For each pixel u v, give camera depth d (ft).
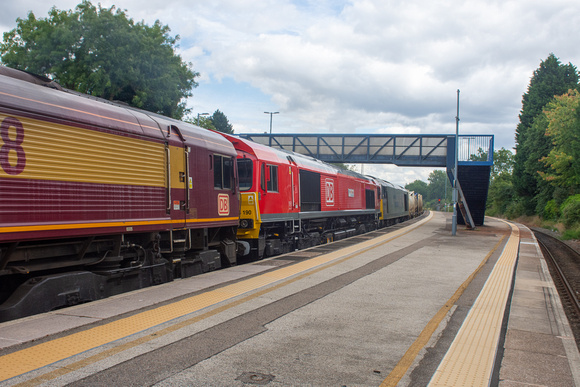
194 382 13.76
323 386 13.88
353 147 114.62
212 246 39.24
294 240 54.29
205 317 21.13
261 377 14.38
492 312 24.02
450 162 106.32
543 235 107.76
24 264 21.94
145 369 14.58
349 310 23.66
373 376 14.82
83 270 25.88
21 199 19.76
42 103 21.04
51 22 76.89
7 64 75.97
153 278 29.55
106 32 69.72
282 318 21.59
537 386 14.60
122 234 26.07
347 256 45.62
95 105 24.59
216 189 36.17
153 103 75.97
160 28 87.71
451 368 15.60
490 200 283.18
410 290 29.58
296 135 115.65
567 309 30.35
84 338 17.29
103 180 24.31
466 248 58.80
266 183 45.32
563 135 127.03
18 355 15.20
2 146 19.03
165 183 29.53
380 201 106.32
